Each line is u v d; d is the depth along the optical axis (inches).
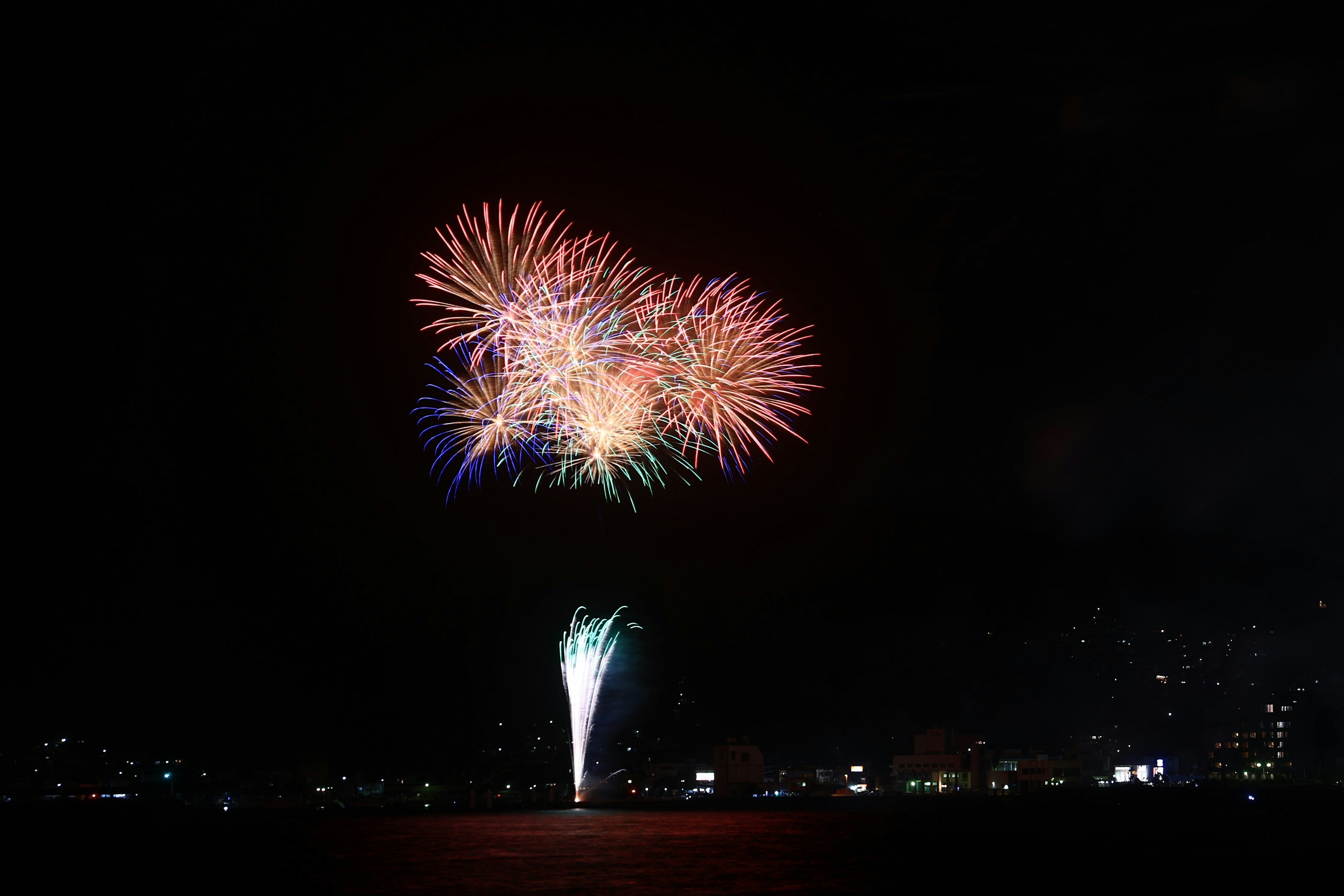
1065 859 3002.0
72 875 2608.3
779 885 2359.7
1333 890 2288.4
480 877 2476.6
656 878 2468.0
